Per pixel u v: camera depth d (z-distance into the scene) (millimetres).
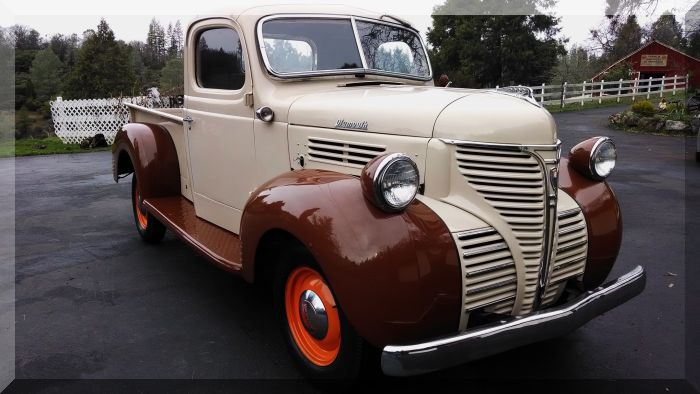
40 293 4148
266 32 3566
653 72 35594
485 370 3049
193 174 4414
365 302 2324
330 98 3246
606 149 3137
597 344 3330
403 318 2322
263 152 3551
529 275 2627
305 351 2893
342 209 2424
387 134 2816
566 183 3133
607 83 26000
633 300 3949
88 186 8555
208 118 4070
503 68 31625
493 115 2602
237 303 3973
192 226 4164
